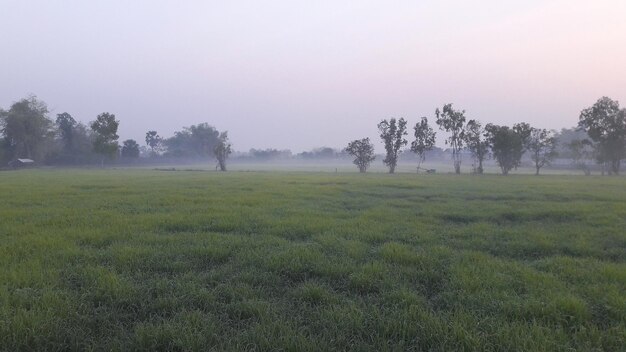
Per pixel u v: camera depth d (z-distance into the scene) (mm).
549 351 4715
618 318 5660
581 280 7352
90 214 14141
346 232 11312
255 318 5664
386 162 65688
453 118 60594
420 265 8164
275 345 4875
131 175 44031
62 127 97125
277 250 9008
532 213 15531
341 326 5414
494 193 23922
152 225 12047
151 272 7605
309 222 12742
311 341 4906
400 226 12508
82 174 46656
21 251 8844
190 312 5711
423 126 65938
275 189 25344
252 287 6844
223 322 5590
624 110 56938
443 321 5391
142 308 5953
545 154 62062
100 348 4898
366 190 25547
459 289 6785
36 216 13711
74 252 8711
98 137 75625
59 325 5273
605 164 63281
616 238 11062
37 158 85688
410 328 5262
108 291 6387
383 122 65562
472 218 14703
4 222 12516
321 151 179375
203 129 149000
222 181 33094
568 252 9789
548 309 5789
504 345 4887
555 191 25328
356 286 6984
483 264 8203
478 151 60312
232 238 10234
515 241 10445
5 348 4773
